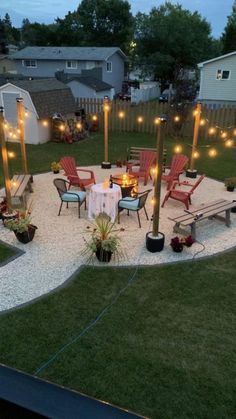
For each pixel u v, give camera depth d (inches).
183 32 1609.3
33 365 168.7
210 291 228.2
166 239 297.3
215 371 167.5
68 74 1462.8
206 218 308.5
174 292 226.7
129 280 239.0
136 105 736.3
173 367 169.3
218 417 144.8
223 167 511.2
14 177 394.9
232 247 286.0
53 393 93.2
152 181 452.1
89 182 394.0
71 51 1542.8
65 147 618.2
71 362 171.2
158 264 259.1
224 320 202.1
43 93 636.1
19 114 382.0
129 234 305.9
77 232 307.3
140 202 313.0
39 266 255.3
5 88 604.4
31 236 287.1
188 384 160.1
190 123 701.9
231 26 1477.6
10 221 289.4
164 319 202.2
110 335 189.5
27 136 634.8
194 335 190.4
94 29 2544.3
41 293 225.1
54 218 335.0
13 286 232.1
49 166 503.5
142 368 168.4
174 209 360.5
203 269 253.8
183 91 722.8
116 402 150.5
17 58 1542.8
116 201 325.4
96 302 216.2
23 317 202.7
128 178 391.2
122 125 765.3
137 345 182.7
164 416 144.7
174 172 420.2
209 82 1078.4
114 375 164.1
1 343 182.4
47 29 2386.8
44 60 1529.3
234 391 157.1
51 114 637.3
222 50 1635.1
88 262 260.4
